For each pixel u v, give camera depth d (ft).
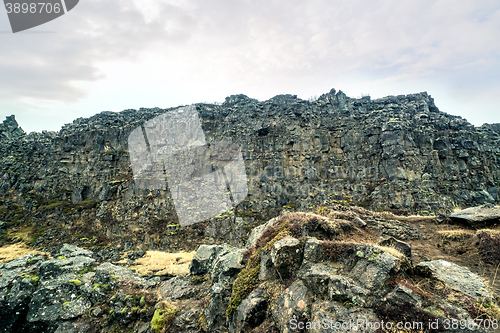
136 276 43.29
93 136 148.25
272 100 175.94
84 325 33.12
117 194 128.36
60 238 117.19
